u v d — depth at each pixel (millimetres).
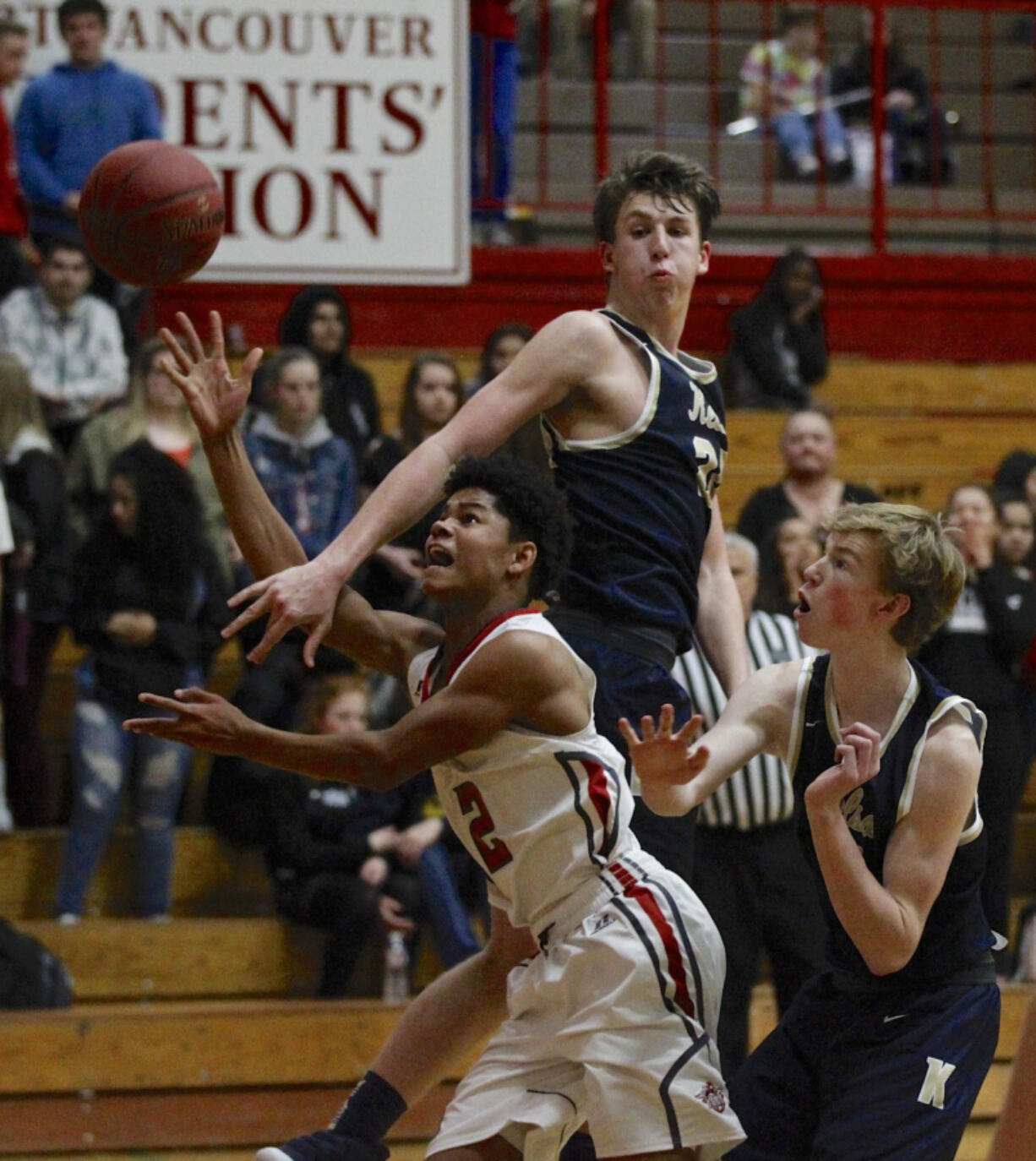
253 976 8750
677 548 4895
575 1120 4527
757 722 4699
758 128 16312
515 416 4758
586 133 16188
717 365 13477
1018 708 8914
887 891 4387
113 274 4969
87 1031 8047
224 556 9195
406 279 11836
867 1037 4594
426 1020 4926
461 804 4570
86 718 8766
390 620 4848
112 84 11344
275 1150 4758
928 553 4508
